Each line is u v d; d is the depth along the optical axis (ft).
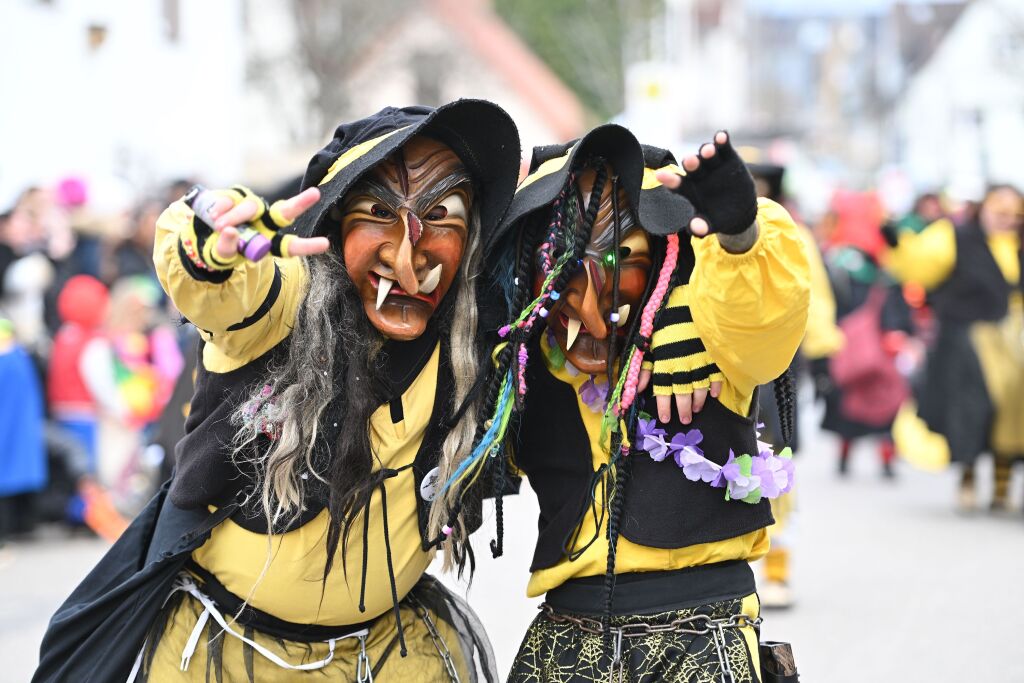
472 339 15.70
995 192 43.83
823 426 54.08
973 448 43.62
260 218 13.46
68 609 15.88
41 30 72.90
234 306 14.07
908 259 44.16
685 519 15.25
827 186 115.55
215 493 15.25
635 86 63.31
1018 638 28.73
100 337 42.22
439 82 167.63
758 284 13.89
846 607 31.89
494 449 15.52
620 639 15.26
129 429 42.42
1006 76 136.98
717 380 15.14
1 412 39.22
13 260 41.16
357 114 160.35
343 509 15.08
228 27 110.73
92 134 79.92
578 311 15.17
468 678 17.20
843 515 44.86
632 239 15.26
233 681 15.57
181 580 15.87
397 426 15.42
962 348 43.73
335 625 15.89
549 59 198.49
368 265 15.23
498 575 34.96
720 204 13.38
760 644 15.78
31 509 40.98
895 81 285.23
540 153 16.48
